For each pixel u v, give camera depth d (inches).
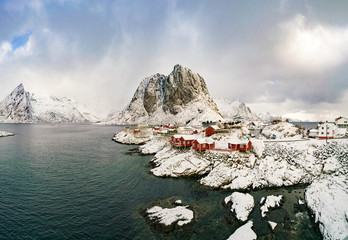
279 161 1877.5
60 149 3408.0
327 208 1106.1
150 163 2374.5
